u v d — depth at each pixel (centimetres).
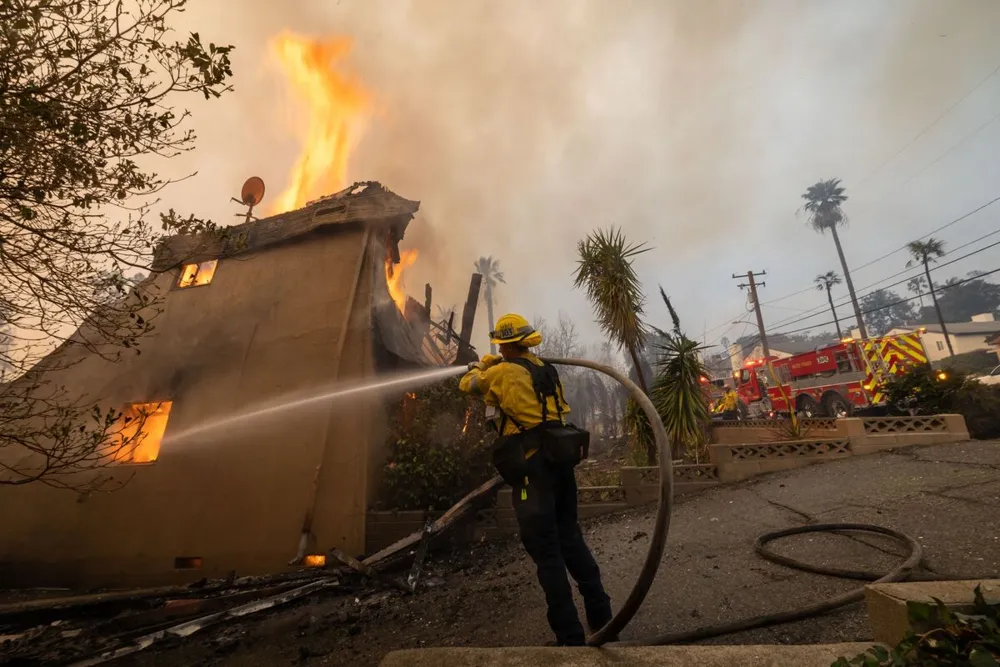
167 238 374
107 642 401
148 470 729
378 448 705
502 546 592
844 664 126
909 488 441
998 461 462
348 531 641
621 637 262
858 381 1214
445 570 536
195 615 468
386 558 549
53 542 715
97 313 351
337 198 899
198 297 861
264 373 764
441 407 756
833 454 610
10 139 285
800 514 441
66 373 796
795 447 625
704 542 416
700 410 777
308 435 703
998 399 648
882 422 631
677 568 362
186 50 311
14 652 384
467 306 972
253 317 815
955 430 593
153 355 813
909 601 129
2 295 315
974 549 296
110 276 352
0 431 326
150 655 382
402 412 755
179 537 686
